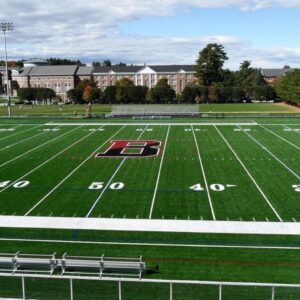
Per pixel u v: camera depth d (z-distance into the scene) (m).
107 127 51.03
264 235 18.11
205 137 42.62
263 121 55.72
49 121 57.84
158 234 18.42
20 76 145.50
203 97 108.50
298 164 30.47
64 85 144.00
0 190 25.05
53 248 17.23
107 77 143.25
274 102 110.50
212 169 29.36
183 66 142.88
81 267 14.48
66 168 30.19
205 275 14.77
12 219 20.44
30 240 18.03
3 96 145.88
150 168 29.89
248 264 15.53
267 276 14.67
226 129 48.31
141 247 17.14
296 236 17.97
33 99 113.12
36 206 22.23
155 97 106.50
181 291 11.91
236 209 21.38
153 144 38.97
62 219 20.38
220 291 11.24
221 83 125.06
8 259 14.58
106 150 36.47
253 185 25.44
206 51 129.88
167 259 16.03
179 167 30.05
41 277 12.50
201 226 19.22
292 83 89.06
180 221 19.89
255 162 31.25
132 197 23.55
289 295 11.48
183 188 25.05
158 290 12.09
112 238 18.09
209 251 16.66
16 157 34.00
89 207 22.00
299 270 15.06
